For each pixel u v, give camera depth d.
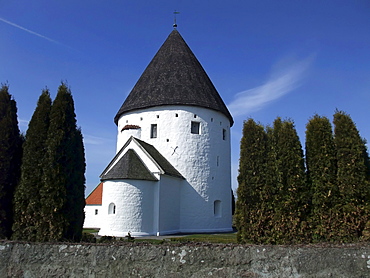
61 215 10.49
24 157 11.00
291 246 7.85
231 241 13.29
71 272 8.16
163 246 8.06
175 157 23.30
